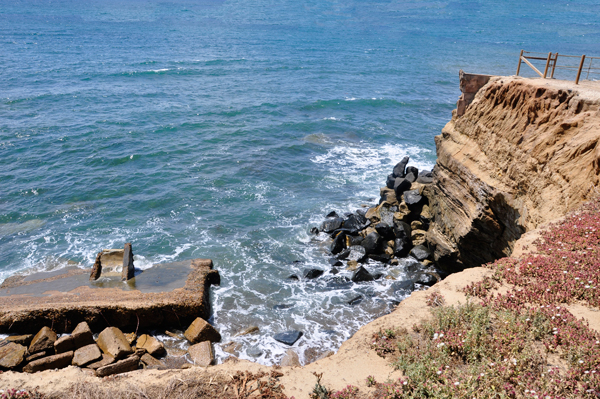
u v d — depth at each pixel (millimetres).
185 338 13758
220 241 20844
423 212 21328
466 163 16859
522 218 13617
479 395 6504
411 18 163875
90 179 26953
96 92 47250
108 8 165000
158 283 15656
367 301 16344
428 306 9219
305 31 124562
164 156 31047
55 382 8328
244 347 13523
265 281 17703
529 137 14086
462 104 18375
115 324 13945
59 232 21109
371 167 30766
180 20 141500
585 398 6160
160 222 22438
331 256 19859
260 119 40844
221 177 28062
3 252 19281
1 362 11516
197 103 45312
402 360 7578
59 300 14203
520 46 101188
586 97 12906
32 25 106625
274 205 24797
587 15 173375
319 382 7602
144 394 7715
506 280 9508
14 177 26672
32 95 44156
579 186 11953
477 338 7664
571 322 7559
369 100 49062
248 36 108438
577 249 9984
